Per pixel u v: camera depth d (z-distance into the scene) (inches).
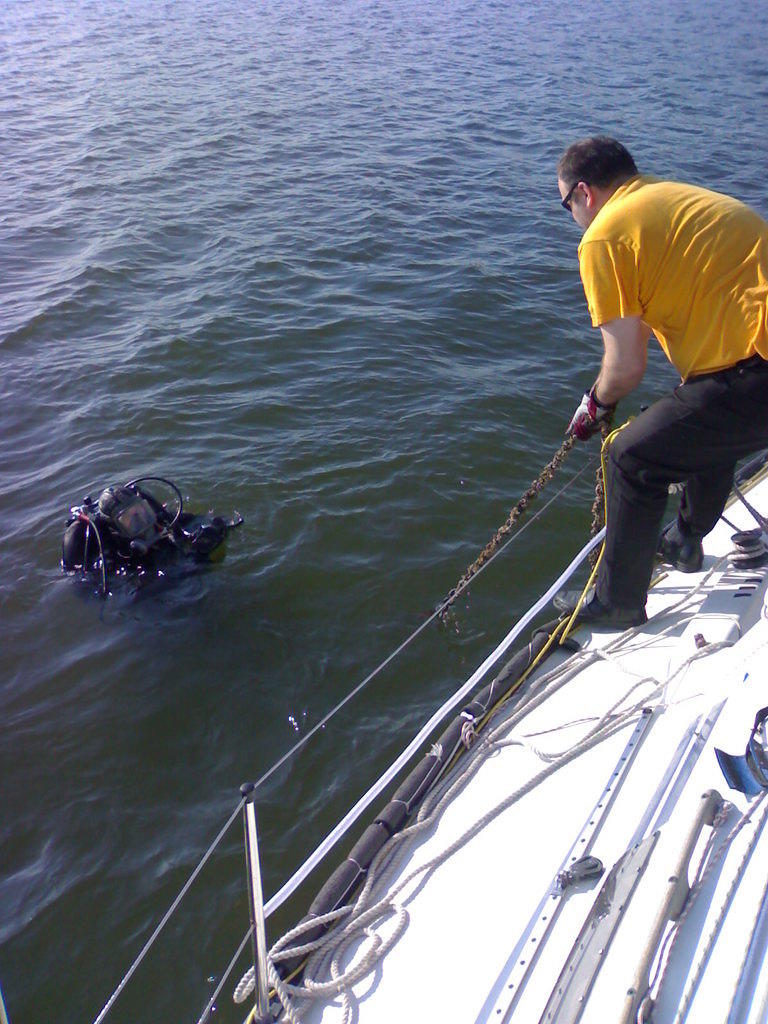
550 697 117.0
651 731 105.4
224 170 506.0
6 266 389.7
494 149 542.9
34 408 277.4
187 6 1173.7
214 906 135.6
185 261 386.9
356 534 216.1
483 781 105.7
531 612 125.8
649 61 826.8
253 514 223.1
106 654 181.8
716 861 82.2
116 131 591.5
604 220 105.5
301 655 181.2
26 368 301.4
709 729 101.3
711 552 140.9
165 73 772.6
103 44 922.7
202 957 129.1
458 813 101.9
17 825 149.8
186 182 487.8
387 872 96.0
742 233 102.4
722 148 550.3
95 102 676.1
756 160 528.4
